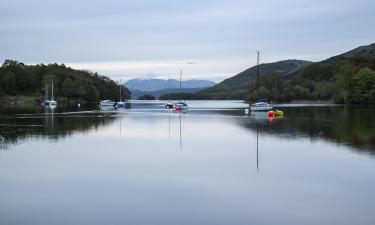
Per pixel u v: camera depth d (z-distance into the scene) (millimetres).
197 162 36562
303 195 26250
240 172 32562
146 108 156750
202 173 32281
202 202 24844
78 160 37562
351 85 180875
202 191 27172
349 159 37312
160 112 120438
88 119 87438
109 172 32688
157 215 22594
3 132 59656
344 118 87188
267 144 46969
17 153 41219
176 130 63031
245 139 51625
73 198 25719
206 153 41250
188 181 29766
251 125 71312
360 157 38219
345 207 23906
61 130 62844
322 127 66312
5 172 32781
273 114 95812
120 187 28203
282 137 53219
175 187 28141
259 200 25203
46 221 21781
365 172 32250
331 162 36062
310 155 39500
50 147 45125
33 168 34156
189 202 24828
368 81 176125
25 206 24203
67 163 36188
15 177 31109
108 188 27969
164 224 21281
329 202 24828
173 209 23562
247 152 41594
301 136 54031
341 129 62562
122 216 22453
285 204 24453
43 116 97500
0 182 29625
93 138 53094
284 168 33906
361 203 24625
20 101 194625
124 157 39094
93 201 25094
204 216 22453
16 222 21672
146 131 61688
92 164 35781
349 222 21547
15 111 120938
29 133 58500
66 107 157375
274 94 199000
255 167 34375
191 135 56375
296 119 85312
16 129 64188
